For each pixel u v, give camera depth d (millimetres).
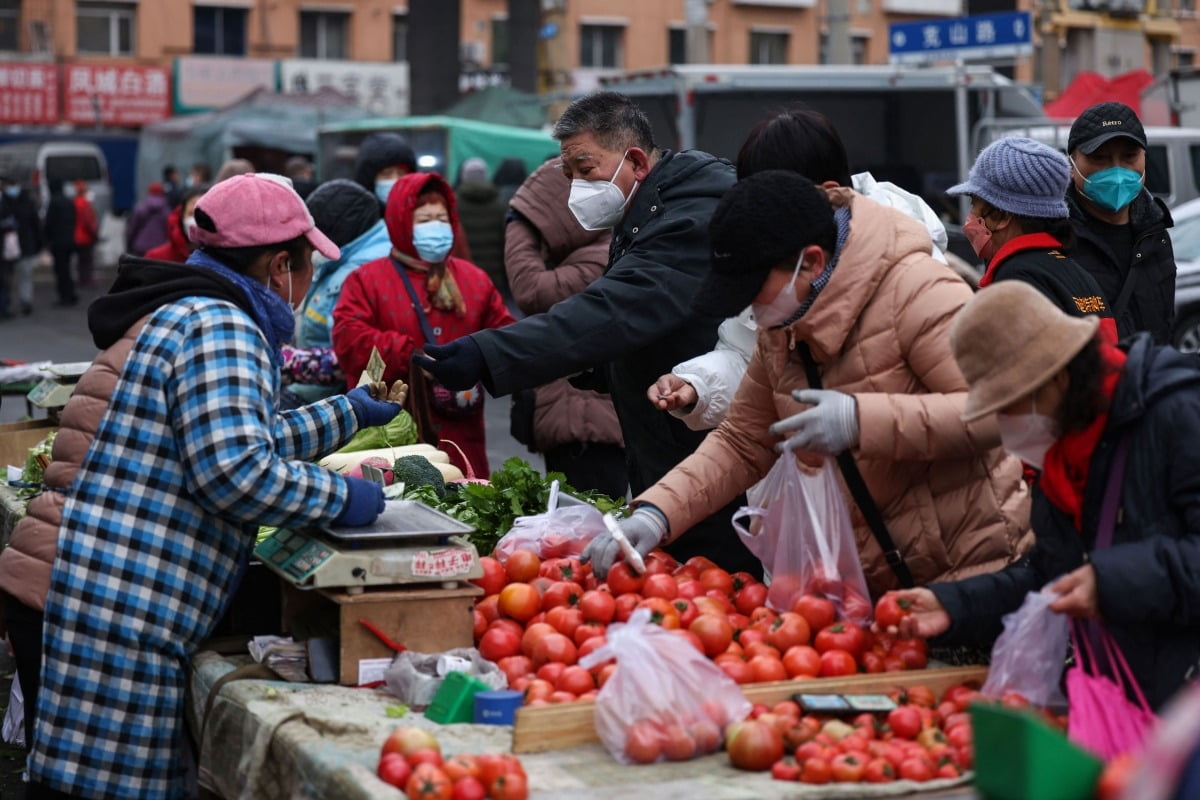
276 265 3826
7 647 6871
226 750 3494
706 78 16969
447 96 27531
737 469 3818
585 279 6195
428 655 3494
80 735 3697
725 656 3338
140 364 3697
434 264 6133
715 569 3873
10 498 5402
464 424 6121
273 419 3740
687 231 4391
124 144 34531
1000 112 17688
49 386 6551
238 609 4129
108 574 3666
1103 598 2832
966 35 19109
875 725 3070
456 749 3078
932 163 17844
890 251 3322
